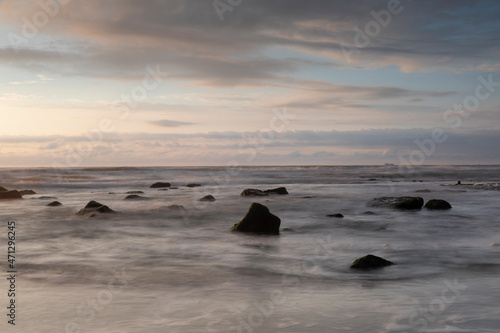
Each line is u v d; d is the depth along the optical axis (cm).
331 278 716
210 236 1182
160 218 1555
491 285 657
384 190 3075
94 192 3081
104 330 450
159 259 867
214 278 708
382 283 680
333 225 1406
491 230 1308
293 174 6350
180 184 4156
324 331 447
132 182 4284
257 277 718
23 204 2073
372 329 452
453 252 957
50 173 6106
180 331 447
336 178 5297
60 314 506
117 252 944
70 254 918
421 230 1306
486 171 7175
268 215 1255
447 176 5928
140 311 520
